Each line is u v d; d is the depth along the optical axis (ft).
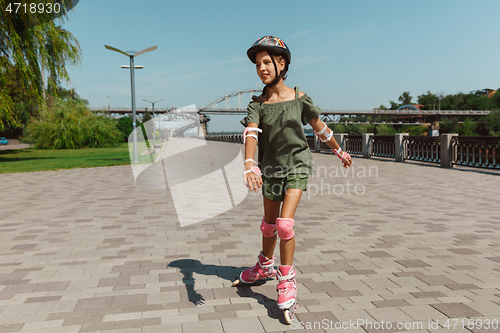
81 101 131.75
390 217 17.07
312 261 11.03
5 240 13.64
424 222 15.99
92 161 59.52
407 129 498.28
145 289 9.07
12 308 8.02
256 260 11.32
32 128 121.90
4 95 55.36
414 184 28.17
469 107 509.35
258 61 7.79
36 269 10.53
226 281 9.61
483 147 35.68
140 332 6.95
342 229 14.93
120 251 12.28
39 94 57.67
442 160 40.81
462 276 9.68
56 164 53.01
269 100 8.02
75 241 13.48
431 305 7.97
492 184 27.40
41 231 14.98
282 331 6.95
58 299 8.48
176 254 11.93
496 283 9.18
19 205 20.97
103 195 24.56
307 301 8.25
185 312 7.80
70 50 59.72
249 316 7.61
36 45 55.47
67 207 20.27
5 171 42.70
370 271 10.14
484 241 12.98
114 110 387.34
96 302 8.32
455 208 18.93
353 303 8.13
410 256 11.42
